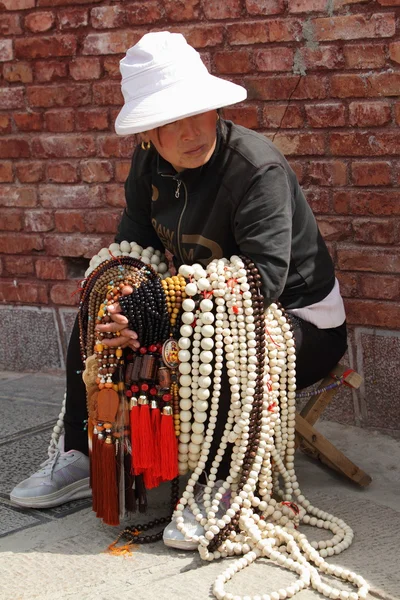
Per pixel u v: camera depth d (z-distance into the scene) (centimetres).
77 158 487
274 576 295
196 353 312
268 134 425
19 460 398
